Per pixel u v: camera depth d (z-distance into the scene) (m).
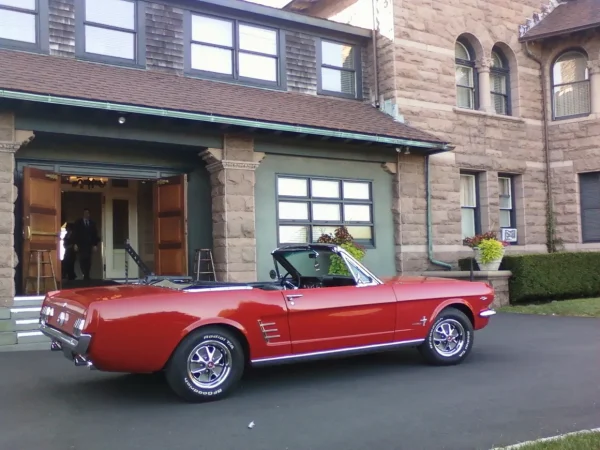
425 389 6.29
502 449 4.25
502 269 14.34
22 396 6.08
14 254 9.66
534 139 17.22
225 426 5.04
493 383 6.52
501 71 17.14
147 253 16.03
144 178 12.09
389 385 6.51
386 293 7.05
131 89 10.81
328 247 7.20
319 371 7.30
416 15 15.23
